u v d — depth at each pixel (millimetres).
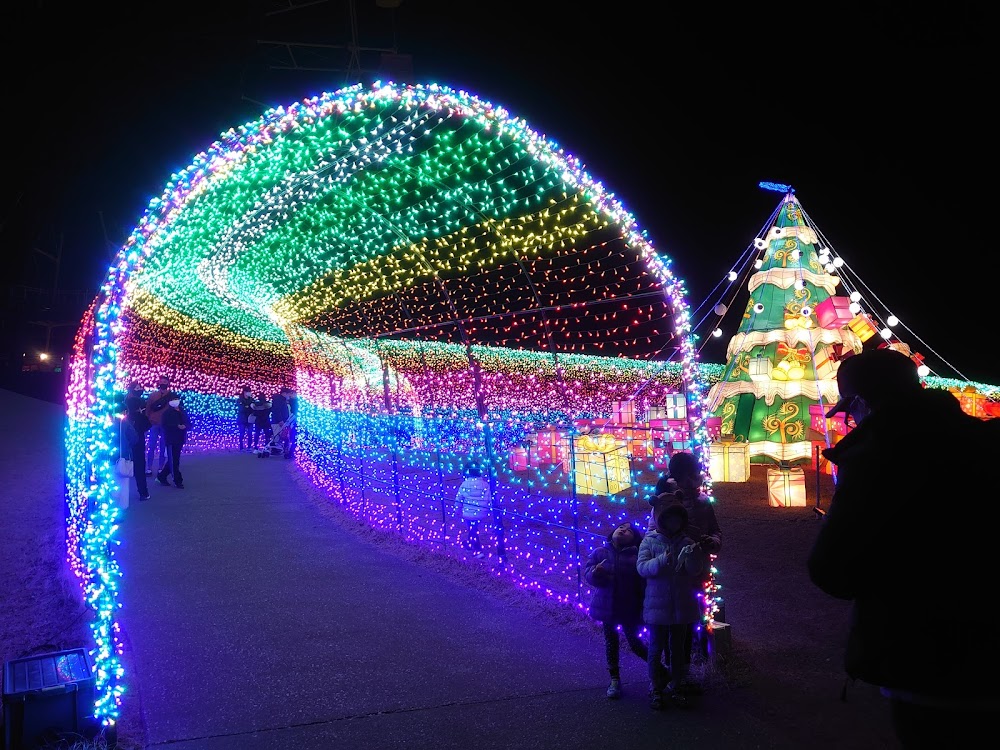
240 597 6602
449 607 6324
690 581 4414
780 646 5301
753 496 11000
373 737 4020
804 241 12570
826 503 10414
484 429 8930
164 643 5434
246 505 11172
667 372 11828
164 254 7297
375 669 4949
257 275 11453
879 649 2125
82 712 3871
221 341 21953
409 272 9672
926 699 2041
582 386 16562
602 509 10078
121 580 7113
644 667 4992
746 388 12539
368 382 14203
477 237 8219
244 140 4988
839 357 12688
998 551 2062
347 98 5305
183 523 9805
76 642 5367
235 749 3891
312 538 9016
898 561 2102
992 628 2021
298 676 4832
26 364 27906
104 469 4789
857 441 2287
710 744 3934
